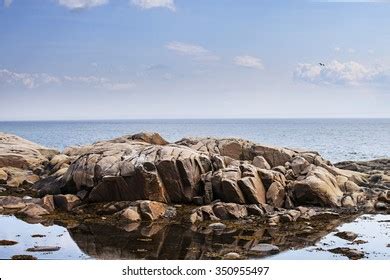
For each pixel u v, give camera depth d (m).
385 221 22.55
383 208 24.77
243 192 24.34
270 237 19.92
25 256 17.59
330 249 18.30
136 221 22.47
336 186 26.38
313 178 25.45
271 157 29.36
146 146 28.47
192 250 18.23
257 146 29.84
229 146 29.98
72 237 19.98
